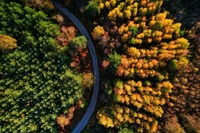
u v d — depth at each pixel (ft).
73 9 142.20
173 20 140.05
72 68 142.92
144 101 143.74
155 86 146.20
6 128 142.10
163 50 139.13
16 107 142.41
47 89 141.69
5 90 137.80
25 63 138.41
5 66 135.64
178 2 136.46
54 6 139.44
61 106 145.28
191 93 146.20
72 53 137.39
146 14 134.72
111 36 136.15
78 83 140.26
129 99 144.25
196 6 139.33
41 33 132.16
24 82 140.36
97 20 139.33
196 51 144.46
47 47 134.62
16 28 131.13
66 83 140.56
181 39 137.90
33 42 133.80
